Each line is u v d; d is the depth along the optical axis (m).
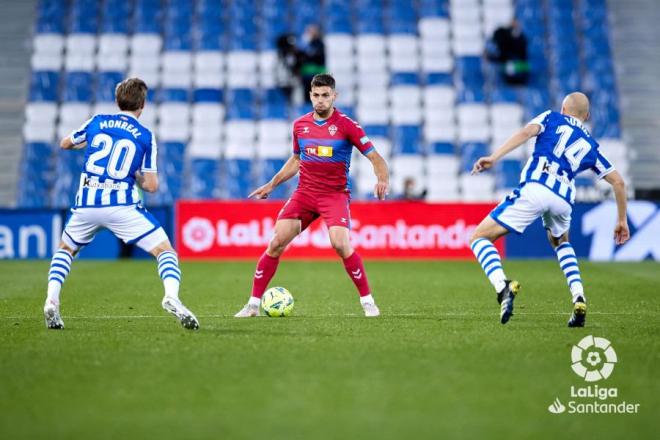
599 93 84.94
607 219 61.75
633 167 81.62
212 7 90.69
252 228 62.31
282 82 82.94
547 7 90.56
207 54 86.56
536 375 20.64
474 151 80.38
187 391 19.02
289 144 80.31
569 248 28.88
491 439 15.79
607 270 52.62
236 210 62.28
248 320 29.84
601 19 89.88
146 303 35.66
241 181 78.38
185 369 21.12
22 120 85.62
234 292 40.47
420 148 80.44
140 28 89.12
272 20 90.00
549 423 16.86
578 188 72.56
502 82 85.50
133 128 27.05
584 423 16.94
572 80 85.56
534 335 26.23
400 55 87.38
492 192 77.94
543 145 27.75
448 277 48.12
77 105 83.06
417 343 24.64
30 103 83.62
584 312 27.72
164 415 17.20
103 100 84.31
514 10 90.31
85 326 28.31
